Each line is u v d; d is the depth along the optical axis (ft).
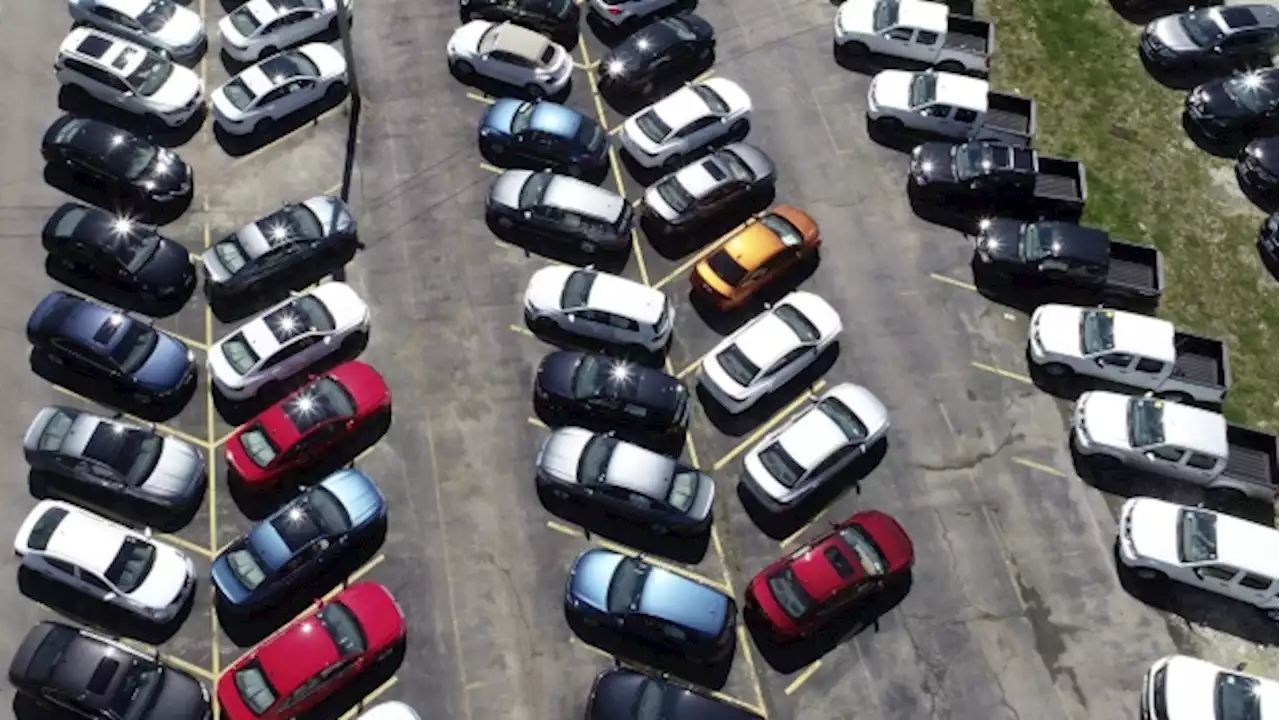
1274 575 111.96
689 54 150.10
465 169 142.10
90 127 134.62
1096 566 118.93
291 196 138.51
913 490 122.72
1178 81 156.56
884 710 109.91
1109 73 156.66
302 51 144.66
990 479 123.85
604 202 133.08
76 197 136.46
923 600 116.06
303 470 119.34
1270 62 157.99
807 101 151.23
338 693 107.34
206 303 130.11
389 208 138.21
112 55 139.54
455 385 126.31
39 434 114.93
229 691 102.94
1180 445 119.34
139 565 108.99
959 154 140.36
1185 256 140.87
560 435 118.93
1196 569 113.70
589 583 110.32
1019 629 114.93
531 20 151.74
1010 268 134.92
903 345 132.26
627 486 114.62
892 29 151.12
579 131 139.44
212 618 110.93
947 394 129.18
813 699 109.91
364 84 148.25
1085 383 130.11
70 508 111.34
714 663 111.14
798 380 129.18
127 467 113.60
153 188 133.59
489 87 149.28
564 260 136.26
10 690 106.32
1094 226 142.31
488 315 131.23
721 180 135.74
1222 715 105.29
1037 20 161.17
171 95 140.36
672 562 116.78
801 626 109.40
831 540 112.98
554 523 118.32
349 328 125.49
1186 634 115.34
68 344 119.96
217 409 123.34
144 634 109.60
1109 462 123.85
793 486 116.98
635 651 111.75
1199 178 147.64
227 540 115.34
